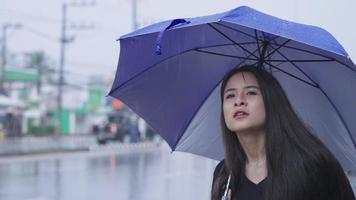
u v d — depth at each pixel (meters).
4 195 14.22
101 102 64.38
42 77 60.03
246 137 2.53
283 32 2.14
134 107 3.04
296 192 2.26
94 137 45.12
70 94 61.09
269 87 2.46
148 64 2.79
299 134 2.38
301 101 2.97
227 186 2.56
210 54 2.88
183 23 2.21
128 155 30.47
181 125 3.17
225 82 2.58
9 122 41.28
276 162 2.35
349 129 2.86
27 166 23.19
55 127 47.22
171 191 14.70
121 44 2.56
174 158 27.95
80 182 17.14
